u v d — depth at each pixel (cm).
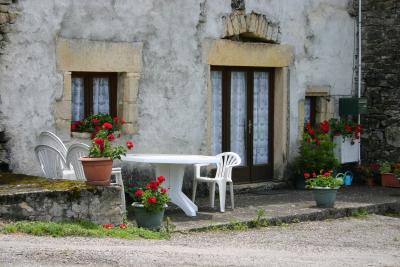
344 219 1176
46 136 1034
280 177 1423
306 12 1451
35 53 1066
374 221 1172
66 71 1098
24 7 1051
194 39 1258
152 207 950
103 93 1177
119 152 938
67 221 893
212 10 1282
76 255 720
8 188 904
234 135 1374
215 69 1334
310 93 1473
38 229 830
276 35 1393
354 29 1559
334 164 1421
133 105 1176
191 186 1254
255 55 1359
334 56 1516
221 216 1088
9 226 827
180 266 714
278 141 1426
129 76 1171
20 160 1056
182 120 1248
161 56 1212
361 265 799
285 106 1423
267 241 951
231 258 784
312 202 1247
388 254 902
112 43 1148
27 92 1060
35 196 870
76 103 1145
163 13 1211
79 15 1109
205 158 1060
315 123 1514
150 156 1075
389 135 1534
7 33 1037
